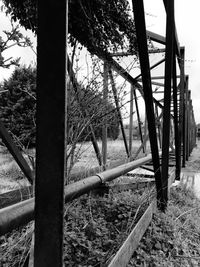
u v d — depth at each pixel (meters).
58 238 1.07
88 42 3.03
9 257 1.92
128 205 3.31
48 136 1.06
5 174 3.58
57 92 1.04
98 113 2.87
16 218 1.16
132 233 2.34
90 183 2.12
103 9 3.06
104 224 2.87
